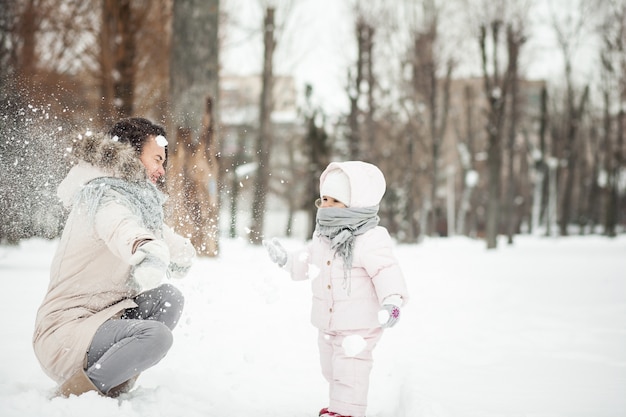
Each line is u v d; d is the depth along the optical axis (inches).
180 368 165.9
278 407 137.5
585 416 126.9
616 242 1305.4
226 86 1317.7
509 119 1402.6
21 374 148.7
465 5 1129.4
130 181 126.3
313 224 1232.8
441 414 123.3
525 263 662.5
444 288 394.6
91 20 656.4
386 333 234.4
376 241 132.5
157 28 697.6
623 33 1368.1
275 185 1606.8
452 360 185.9
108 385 120.0
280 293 310.5
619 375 166.9
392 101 1321.4
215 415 125.7
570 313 293.1
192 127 452.8
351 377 127.5
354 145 1181.7
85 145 125.5
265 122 1020.5
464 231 2144.4
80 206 122.3
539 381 159.2
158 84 674.2
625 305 321.1
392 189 1381.6
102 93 637.9
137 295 134.6
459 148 1838.1
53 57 634.8
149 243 111.0
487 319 271.7
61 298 123.6
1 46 591.5
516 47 1080.8
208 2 479.2
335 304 132.8
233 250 655.8
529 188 2162.9
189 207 152.3
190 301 261.4
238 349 188.4
